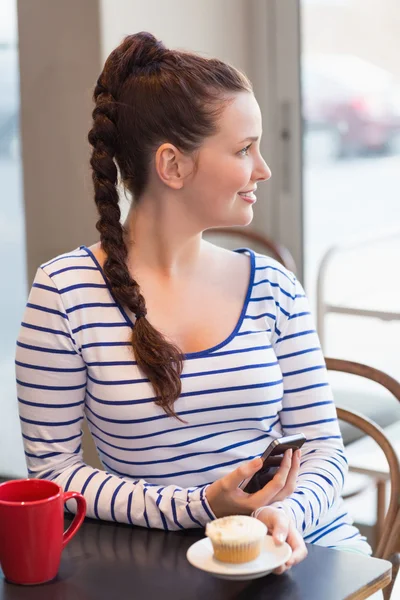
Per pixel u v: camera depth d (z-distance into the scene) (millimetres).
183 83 1595
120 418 1587
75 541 1437
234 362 1636
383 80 3135
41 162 3152
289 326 1764
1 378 3666
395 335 3189
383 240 3191
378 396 2982
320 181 3332
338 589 1258
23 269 3508
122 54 1672
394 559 1710
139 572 1314
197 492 1483
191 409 1598
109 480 1565
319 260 3381
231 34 3283
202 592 1249
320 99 3275
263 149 3412
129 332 1614
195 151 1605
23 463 3633
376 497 3062
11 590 1268
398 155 3137
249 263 1778
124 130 1650
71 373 1622
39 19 3043
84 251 1703
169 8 3055
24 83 3131
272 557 1271
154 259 1695
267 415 1668
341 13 3176
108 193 1693
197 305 1691
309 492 1591
